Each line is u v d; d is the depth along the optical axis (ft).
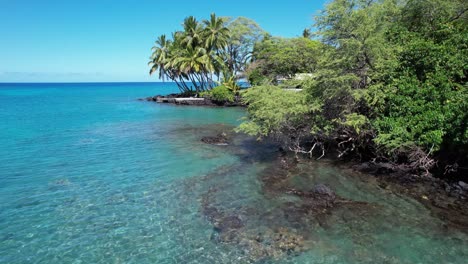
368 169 46.06
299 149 55.72
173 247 26.68
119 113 122.62
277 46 124.88
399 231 28.89
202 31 156.76
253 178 44.04
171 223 30.91
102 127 88.53
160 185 41.39
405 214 32.22
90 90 378.73
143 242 27.48
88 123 95.91
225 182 42.47
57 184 41.52
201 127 88.28
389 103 44.62
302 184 41.16
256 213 32.86
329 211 33.14
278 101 50.29
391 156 45.37
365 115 47.78
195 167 49.44
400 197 36.47
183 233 28.96
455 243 26.81
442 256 24.99
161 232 29.19
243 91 61.52
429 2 50.31
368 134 47.93
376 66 44.83
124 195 37.93
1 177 44.01
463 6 50.29
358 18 45.57
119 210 33.78
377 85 44.39
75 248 26.50
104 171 47.32
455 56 42.14
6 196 37.19
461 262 24.18
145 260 24.82
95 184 41.65
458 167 39.99
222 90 148.46
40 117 109.60
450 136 38.17
